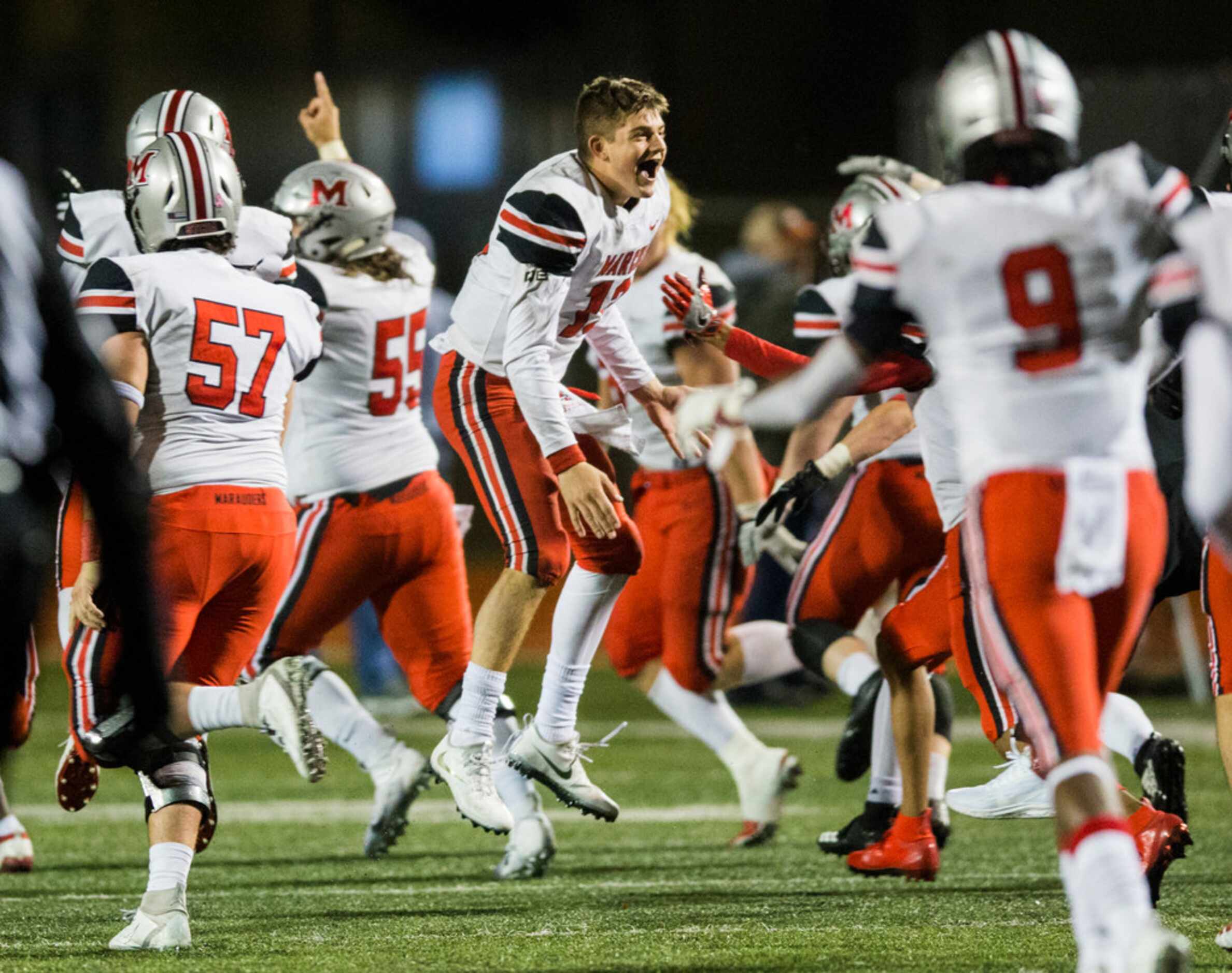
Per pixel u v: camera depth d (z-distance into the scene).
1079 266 9.64
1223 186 27.69
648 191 14.74
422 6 69.06
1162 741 14.51
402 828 18.47
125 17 69.31
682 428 10.90
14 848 17.45
